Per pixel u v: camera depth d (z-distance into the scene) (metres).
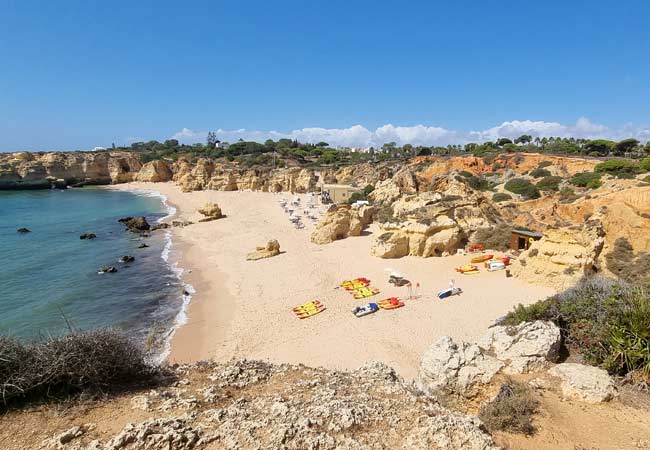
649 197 29.98
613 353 10.27
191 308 29.97
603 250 27.92
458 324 23.81
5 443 6.43
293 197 91.69
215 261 42.69
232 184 109.81
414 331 23.39
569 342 11.70
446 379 10.09
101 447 6.20
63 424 6.97
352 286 31.45
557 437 7.67
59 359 7.73
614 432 7.82
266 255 42.44
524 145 117.12
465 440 6.45
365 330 23.98
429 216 38.53
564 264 27.47
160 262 43.09
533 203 46.31
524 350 10.61
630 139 92.25
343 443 6.44
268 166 129.88
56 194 108.19
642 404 8.75
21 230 59.00
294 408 7.66
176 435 6.38
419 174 80.94
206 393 8.38
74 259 44.19
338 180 109.25
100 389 8.00
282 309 28.34
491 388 9.73
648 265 24.81
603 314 11.54
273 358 21.47
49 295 32.69
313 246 45.84
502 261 33.28
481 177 71.62
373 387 9.18
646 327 10.12
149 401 7.84
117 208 84.81
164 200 97.12
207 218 67.50
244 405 7.89
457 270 33.25
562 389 9.32
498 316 24.41
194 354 22.62
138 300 31.73
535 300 25.95
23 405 7.43
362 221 54.84
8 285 35.12
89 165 127.88
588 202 36.78
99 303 31.06
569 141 112.31
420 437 6.60
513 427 8.03
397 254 38.34
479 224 40.78
